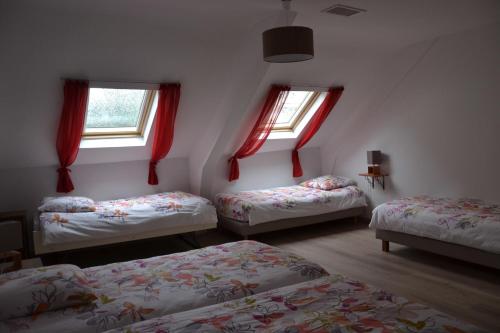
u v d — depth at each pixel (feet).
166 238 18.47
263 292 7.33
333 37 15.23
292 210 17.58
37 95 13.70
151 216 14.97
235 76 15.80
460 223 12.61
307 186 21.07
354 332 5.47
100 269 8.72
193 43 13.96
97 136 17.08
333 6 11.80
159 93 15.46
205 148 18.11
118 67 13.85
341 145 21.58
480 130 15.43
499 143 14.88
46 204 14.44
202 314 6.34
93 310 6.66
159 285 7.68
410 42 16.78
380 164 19.40
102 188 17.70
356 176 20.89
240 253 9.52
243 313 6.28
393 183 18.93
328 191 19.48
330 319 5.90
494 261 11.87
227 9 11.72
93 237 13.85
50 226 13.33
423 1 11.69
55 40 12.09
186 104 16.53
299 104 20.24
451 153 16.48
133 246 17.31
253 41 14.15
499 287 11.43
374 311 6.13
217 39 14.10
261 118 17.60
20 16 10.99
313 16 12.74
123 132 17.56
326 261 14.43
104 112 16.55
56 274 7.09
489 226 11.89
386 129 19.02
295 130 21.18
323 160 22.88
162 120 16.22
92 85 14.01
